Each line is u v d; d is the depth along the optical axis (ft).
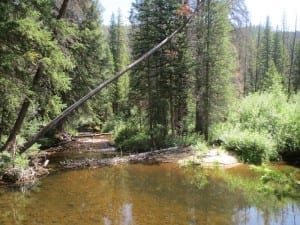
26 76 41.42
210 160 54.19
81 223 27.76
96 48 80.23
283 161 53.52
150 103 72.18
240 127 63.98
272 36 200.23
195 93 69.77
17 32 35.88
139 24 72.69
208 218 28.86
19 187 39.81
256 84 176.96
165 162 54.90
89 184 41.52
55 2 48.24
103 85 51.13
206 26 67.10
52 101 44.86
